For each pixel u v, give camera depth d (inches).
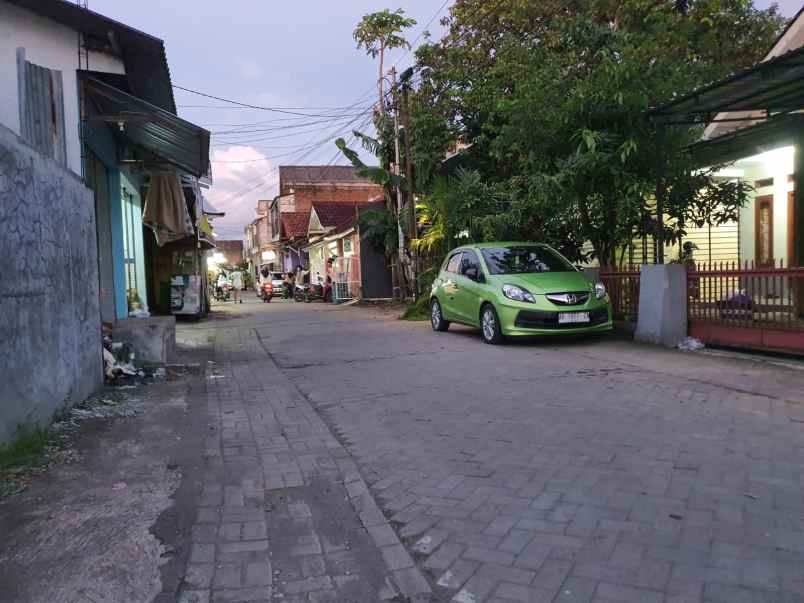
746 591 104.0
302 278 1396.4
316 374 323.9
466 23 672.4
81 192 251.4
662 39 546.6
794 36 381.4
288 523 136.4
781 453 169.8
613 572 111.6
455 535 129.3
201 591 108.4
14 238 176.2
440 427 209.3
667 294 357.1
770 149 422.6
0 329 165.9
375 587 110.3
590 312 372.5
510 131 443.8
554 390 255.6
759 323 312.8
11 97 261.1
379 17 772.0
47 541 125.2
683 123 362.6
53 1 280.2
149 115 312.8
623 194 416.8
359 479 163.5
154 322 363.9
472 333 468.8
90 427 213.8
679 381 262.8
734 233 577.9
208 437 203.5
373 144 805.9
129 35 298.8
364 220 872.9
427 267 717.9
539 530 129.3
